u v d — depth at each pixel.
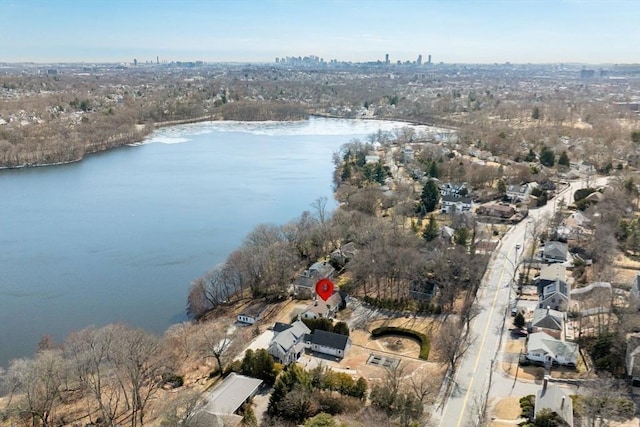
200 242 164.25
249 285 133.88
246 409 79.25
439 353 97.50
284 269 130.50
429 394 83.00
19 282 135.12
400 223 161.25
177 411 80.88
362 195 181.62
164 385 91.94
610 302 100.94
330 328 103.75
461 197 189.25
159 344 96.06
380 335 106.25
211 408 78.56
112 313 120.81
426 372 90.94
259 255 130.75
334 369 93.75
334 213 165.12
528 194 198.00
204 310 123.88
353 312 117.50
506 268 134.88
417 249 134.62
